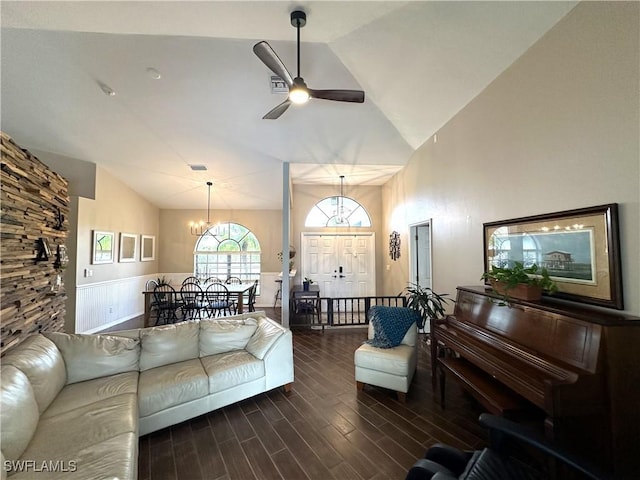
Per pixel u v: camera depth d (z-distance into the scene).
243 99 3.75
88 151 4.86
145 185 6.26
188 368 2.53
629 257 1.67
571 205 2.03
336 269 7.06
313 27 2.39
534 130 2.35
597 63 1.84
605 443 1.52
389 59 2.91
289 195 5.22
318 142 4.68
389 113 4.03
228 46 2.96
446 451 1.42
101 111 3.97
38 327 3.20
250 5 2.08
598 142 1.84
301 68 3.16
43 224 3.26
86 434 1.62
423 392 2.86
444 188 3.86
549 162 2.21
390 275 6.45
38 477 1.31
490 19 2.22
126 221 6.17
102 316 5.38
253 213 7.96
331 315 5.23
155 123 4.21
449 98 3.31
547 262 2.20
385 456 1.97
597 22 1.83
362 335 4.83
